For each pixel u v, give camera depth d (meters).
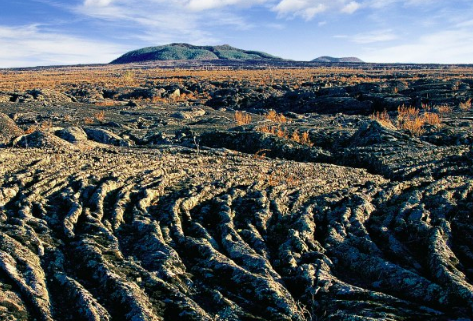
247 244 13.52
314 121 43.16
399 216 15.70
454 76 79.62
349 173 21.97
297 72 123.81
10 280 10.29
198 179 19.20
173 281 11.23
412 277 11.42
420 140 28.06
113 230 13.98
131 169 19.84
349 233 14.66
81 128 33.66
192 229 14.52
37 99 67.25
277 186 18.64
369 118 44.62
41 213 14.40
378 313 9.74
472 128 31.56
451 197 17.38
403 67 150.50
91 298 10.05
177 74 124.81
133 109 57.44
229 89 79.94
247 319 9.88
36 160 19.72
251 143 30.88
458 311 9.95
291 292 11.38
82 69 199.62
